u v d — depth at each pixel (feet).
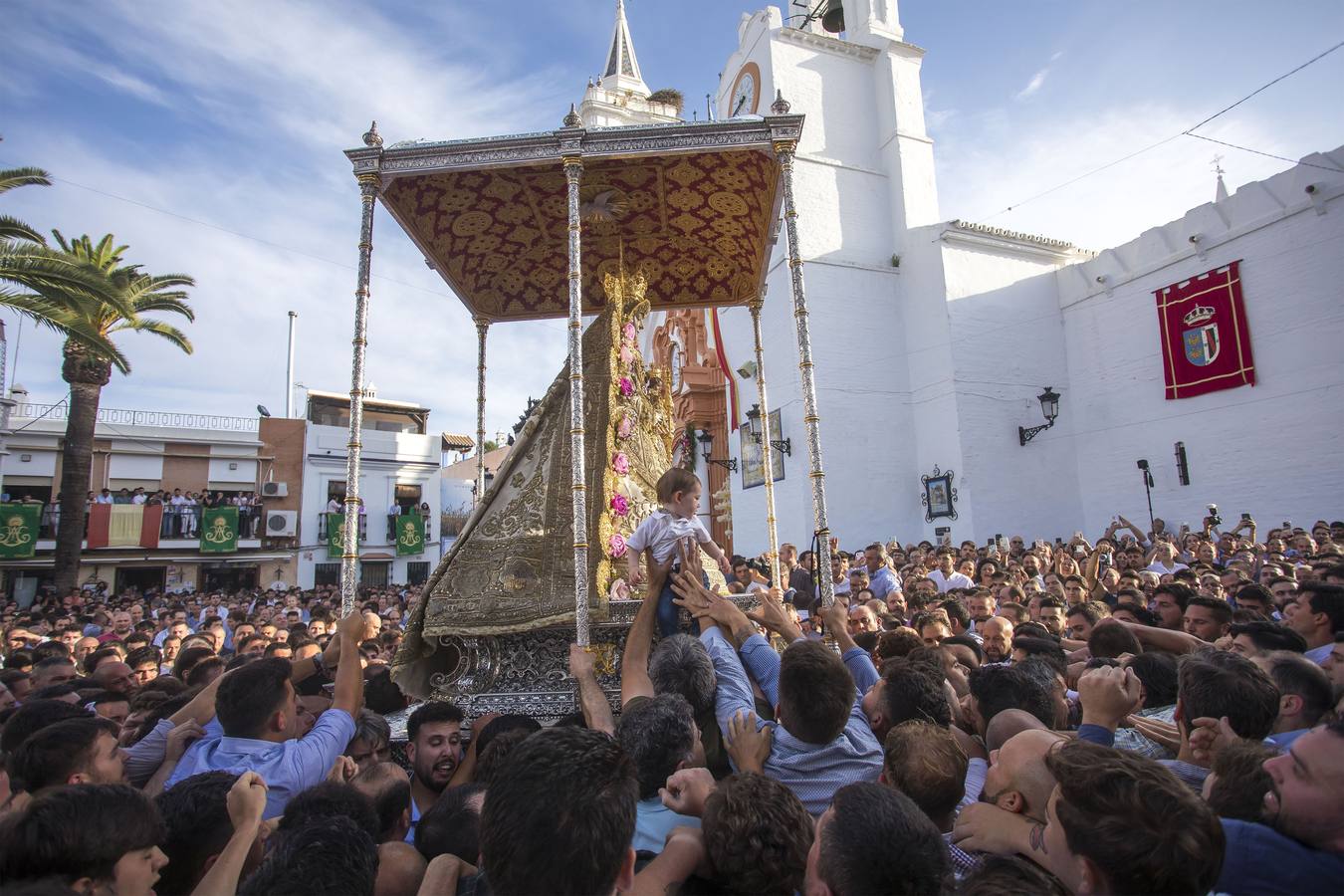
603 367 23.86
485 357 31.63
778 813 8.31
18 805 10.44
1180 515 63.57
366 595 72.08
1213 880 6.24
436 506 122.52
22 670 21.86
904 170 75.10
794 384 69.00
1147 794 6.40
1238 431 59.72
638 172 24.80
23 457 97.14
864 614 25.13
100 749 11.25
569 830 6.67
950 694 14.98
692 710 11.71
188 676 20.13
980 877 7.32
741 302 31.45
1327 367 54.39
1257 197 58.65
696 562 17.43
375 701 20.30
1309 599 18.13
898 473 70.95
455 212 26.20
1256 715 10.56
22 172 48.21
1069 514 70.74
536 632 21.57
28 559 90.43
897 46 77.36
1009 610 23.68
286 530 109.50
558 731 7.56
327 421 126.82
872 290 73.31
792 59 75.15
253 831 9.32
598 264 29.78
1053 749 7.63
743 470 74.69
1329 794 7.69
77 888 7.63
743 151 23.93
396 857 9.64
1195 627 19.63
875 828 7.18
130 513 98.17
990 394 69.72
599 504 22.04
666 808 10.32
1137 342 67.56
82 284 50.11
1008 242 72.79
